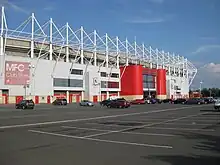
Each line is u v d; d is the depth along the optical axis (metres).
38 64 72.62
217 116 25.88
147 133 14.96
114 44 102.00
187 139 12.70
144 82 103.00
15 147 11.23
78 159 8.92
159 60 126.38
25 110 43.66
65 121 22.88
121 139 13.02
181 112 33.41
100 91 89.31
